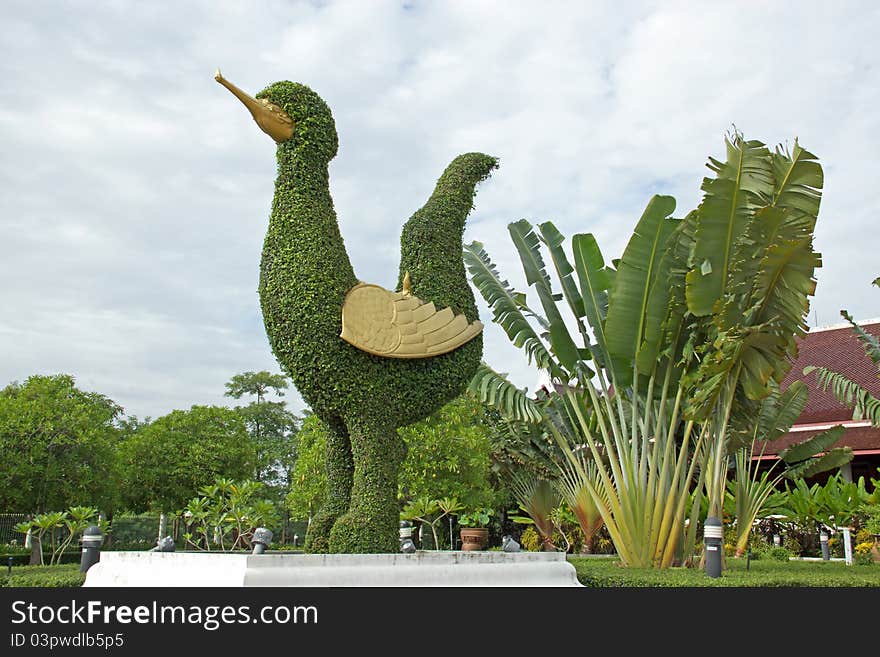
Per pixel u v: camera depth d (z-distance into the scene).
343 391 7.31
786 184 9.01
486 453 16.19
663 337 10.42
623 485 10.69
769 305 9.38
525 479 17.06
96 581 7.12
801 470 14.58
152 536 20.44
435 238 8.22
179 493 19.89
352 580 6.44
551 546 16.22
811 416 18.97
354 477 7.38
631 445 11.04
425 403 7.73
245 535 11.44
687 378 10.33
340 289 7.41
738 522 13.87
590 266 11.53
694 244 10.01
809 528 15.68
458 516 15.98
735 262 9.10
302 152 7.71
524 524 21.56
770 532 16.72
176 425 21.09
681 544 10.83
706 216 9.15
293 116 7.73
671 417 11.52
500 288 12.34
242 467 21.16
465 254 12.76
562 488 14.65
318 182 7.77
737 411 11.09
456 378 7.88
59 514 12.42
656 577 8.38
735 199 9.02
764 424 13.83
